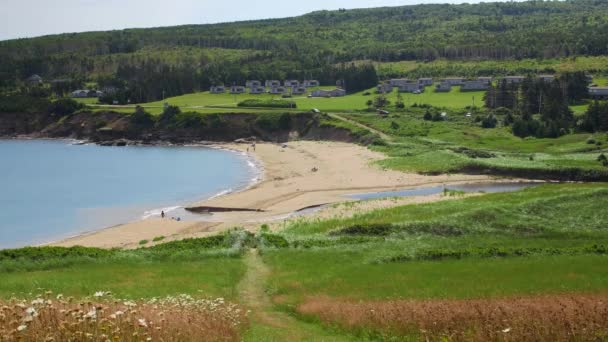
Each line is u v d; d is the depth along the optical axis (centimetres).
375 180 10625
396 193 9600
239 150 16162
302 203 8881
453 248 5097
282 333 2612
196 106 19950
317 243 5556
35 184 11700
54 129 19762
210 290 3619
